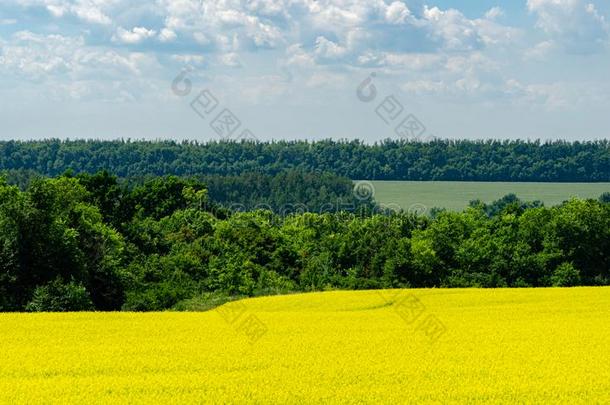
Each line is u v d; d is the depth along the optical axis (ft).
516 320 152.56
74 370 104.78
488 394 92.94
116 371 104.88
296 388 95.20
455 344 124.36
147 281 252.83
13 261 220.23
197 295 242.37
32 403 87.92
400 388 95.66
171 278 252.83
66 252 230.68
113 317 157.07
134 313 163.43
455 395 92.63
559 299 184.34
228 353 116.26
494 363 109.19
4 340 128.26
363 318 156.87
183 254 274.77
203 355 114.73
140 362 109.70
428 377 101.30
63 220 243.19
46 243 228.63
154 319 154.61
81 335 133.80
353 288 272.10
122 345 123.24
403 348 120.88
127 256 268.00
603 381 98.58
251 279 256.52
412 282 283.79
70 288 208.85
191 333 136.67
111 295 241.76
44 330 138.92
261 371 104.22
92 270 238.89
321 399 90.89
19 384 96.27
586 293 195.11
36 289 210.38
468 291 200.75
